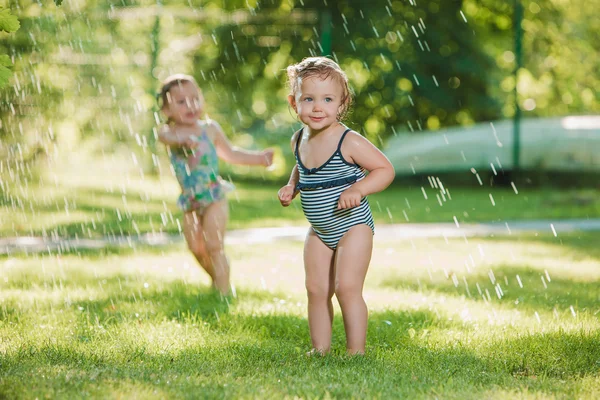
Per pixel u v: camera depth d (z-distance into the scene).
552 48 31.44
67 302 7.66
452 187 26.30
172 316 7.08
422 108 29.95
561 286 8.96
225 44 29.41
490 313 7.30
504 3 30.25
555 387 4.83
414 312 7.24
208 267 8.45
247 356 5.59
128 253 11.70
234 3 29.73
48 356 5.33
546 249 12.38
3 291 8.30
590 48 31.31
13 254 11.61
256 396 4.36
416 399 4.47
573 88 32.19
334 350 5.86
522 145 26.25
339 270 5.66
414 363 5.45
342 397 4.50
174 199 20.30
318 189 5.73
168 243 12.95
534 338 6.06
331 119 5.70
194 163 8.31
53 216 16.28
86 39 26.31
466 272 10.01
